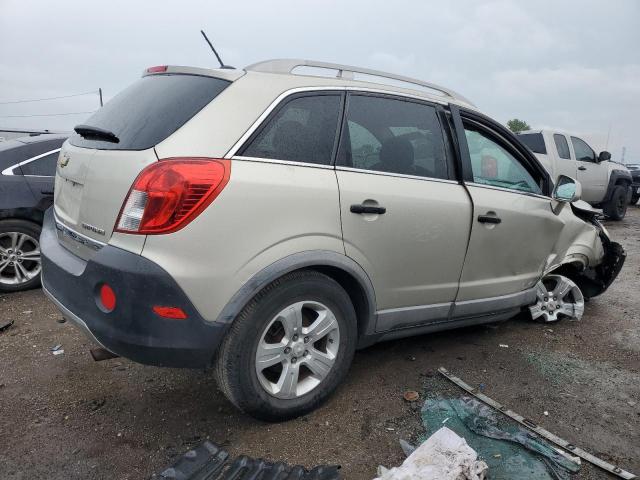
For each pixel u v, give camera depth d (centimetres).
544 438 270
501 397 313
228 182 226
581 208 488
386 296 297
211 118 237
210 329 229
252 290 235
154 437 258
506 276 370
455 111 340
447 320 343
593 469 248
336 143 273
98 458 241
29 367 327
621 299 542
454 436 235
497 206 344
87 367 329
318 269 268
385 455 250
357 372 333
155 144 230
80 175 258
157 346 222
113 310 224
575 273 486
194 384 311
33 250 474
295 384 265
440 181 318
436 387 319
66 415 274
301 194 249
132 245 221
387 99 305
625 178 1208
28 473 229
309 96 269
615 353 392
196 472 224
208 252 223
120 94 300
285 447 253
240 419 275
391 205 284
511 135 378
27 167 467
